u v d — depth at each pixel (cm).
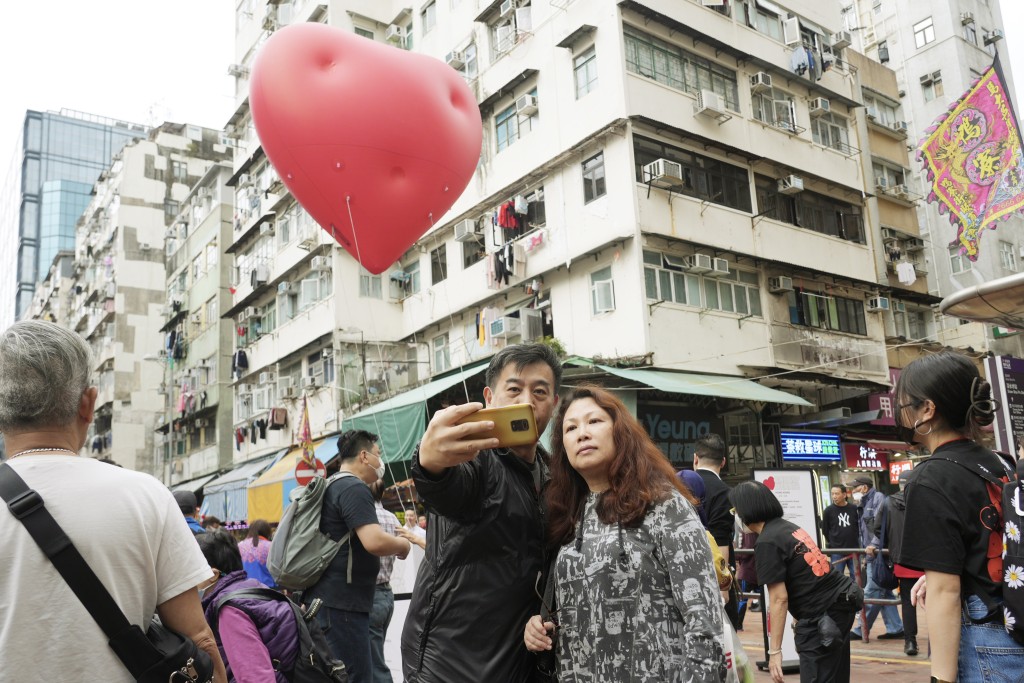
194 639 197
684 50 1561
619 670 208
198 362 2820
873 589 779
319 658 300
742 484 411
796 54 1736
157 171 3681
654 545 216
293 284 2175
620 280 1409
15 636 171
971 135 722
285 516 393
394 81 418
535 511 237
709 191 1538
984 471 220
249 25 2572
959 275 2086
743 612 708
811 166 1761
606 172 1448
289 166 430
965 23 2366
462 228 1738
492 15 1770
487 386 266
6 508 178
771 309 1592
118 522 185
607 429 232
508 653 222
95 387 207
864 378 1738
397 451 1412
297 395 2072
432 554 232
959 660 217
